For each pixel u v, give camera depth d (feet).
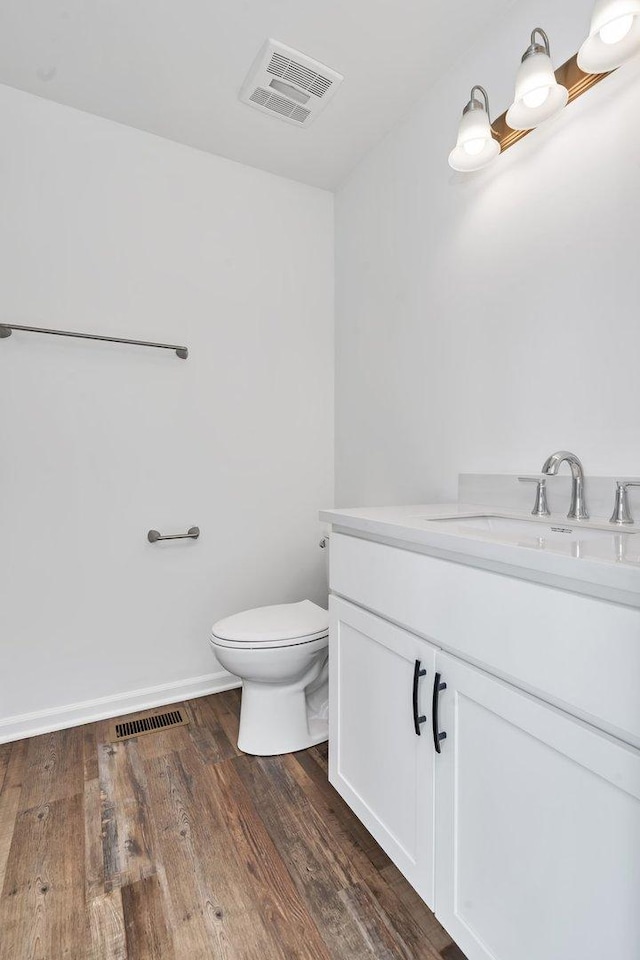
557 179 4.04
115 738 5.42
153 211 6.11
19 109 5.36
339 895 3.41
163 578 6.26
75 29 4.62
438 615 2.93
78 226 5.67
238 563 6.78
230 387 6.68
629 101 3.51
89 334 5.66
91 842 3.88
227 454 6.68
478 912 2.64
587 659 2.05
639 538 2.70
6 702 5.40
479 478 4.76
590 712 2.04
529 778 2.34
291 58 4.94
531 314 4.30
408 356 5.87
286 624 5.19
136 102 5.57
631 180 3.51
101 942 3.07
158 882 3.51
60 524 5.64
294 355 7.18
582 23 3.75
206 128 5.99
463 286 5.03
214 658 6.61
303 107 5.66
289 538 7.16
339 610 4.08
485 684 2.57
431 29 4.63
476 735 2.66
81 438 5.74
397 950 3.03
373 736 3.62
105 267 5.83
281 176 7.01
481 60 4.70
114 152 5.86
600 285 3.73
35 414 5.49
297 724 5.20
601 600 2.00
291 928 3.17
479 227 4.82
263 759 5.00
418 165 5.61
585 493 3.78
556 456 3.63
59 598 5.65
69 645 5.71
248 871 3.60
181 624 6.39
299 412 7.23
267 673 4.95
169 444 6.26
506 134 4.46
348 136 6.18
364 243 6.68
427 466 5.60
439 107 5.25
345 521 3.92
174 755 5.08
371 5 4.37
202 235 6.43
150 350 6.11
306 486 7.30
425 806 3.03
